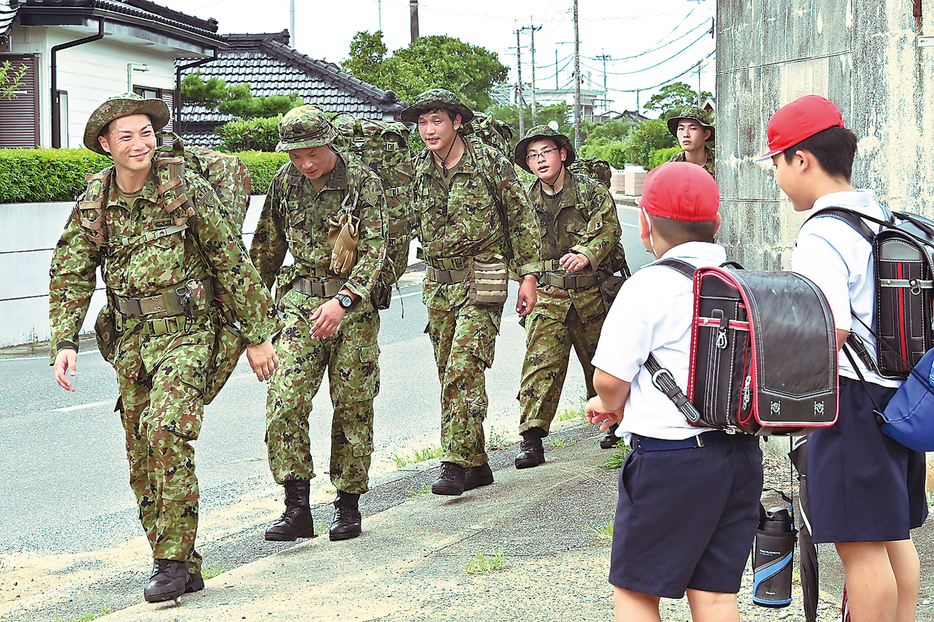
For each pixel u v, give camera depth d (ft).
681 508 9.14
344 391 17.39
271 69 99.30
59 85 62.13
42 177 45.55
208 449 25.44
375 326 17.67
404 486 21.76
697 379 8.90
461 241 19.94
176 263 14.49
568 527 16.74
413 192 20.48
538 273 20.06
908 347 9.93
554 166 22.26
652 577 9.27
